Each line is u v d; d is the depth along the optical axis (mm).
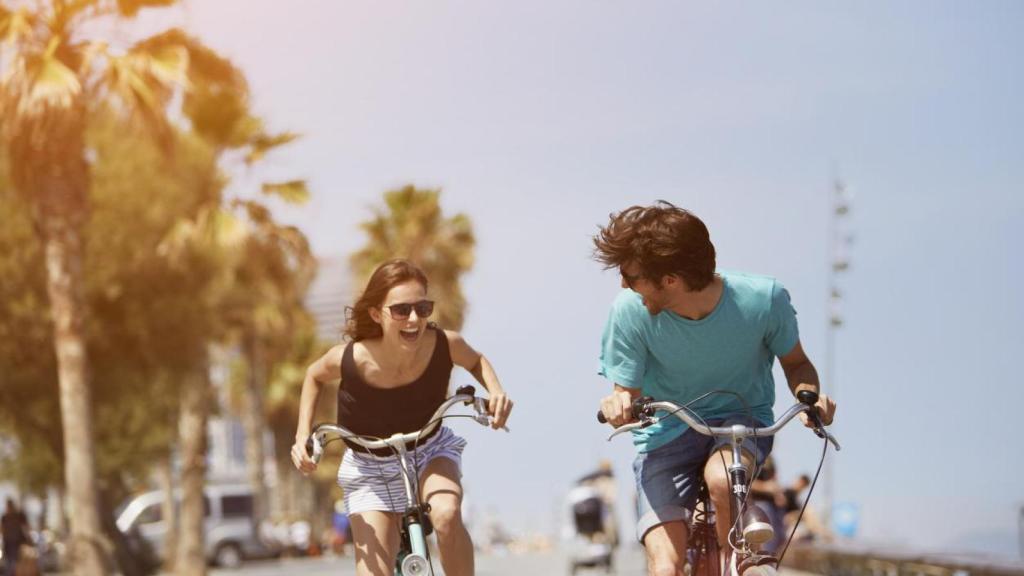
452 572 6312
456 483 6402
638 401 5629
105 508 31594
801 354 6027
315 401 6520
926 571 14406
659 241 5594
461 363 6578
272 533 55156
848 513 29266
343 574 36188
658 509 5996
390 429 6430
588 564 24531
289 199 32469
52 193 23906
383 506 6430
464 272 48031
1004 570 11492
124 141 29969
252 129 31219
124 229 29500
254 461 55094
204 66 24922
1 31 22953
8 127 23000
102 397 30891
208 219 30766
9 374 29500
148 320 29766
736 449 5539
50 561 36875
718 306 5766
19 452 40281
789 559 23500
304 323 53031
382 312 6277
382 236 47812
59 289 24109
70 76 22828
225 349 51562
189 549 31359
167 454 40000
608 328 6004
